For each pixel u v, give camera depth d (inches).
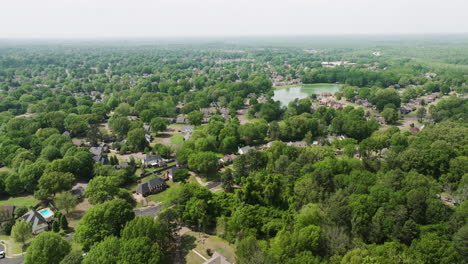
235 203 4734.3
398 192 4515.3
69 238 4392.2
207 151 6904.5
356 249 3233.3
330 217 4165.8
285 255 3368.6
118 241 3533.5
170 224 4217.5
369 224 3998.5
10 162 6565.0
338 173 5639.8
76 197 5403.5
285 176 5615.2
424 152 5861.2
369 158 6643.7
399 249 3508.9
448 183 5349.4
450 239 3764.8
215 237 4352.9
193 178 6456.7
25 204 5359.3
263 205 4852.4
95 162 6717.5
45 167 5856.3
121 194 5383.9
